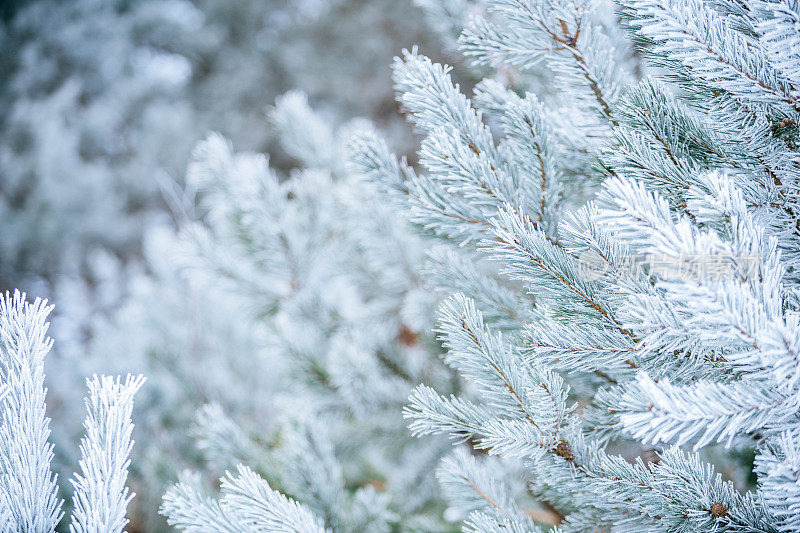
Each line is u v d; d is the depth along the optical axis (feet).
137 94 34.30
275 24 37.01
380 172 5.45
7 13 33.42
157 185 31.53
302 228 7.64
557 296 5.04
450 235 5.47
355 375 6.61
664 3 4.73
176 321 11.48
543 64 5.97
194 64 37.32
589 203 5.04
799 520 4.61
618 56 5.66
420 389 5.20
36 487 4.85
